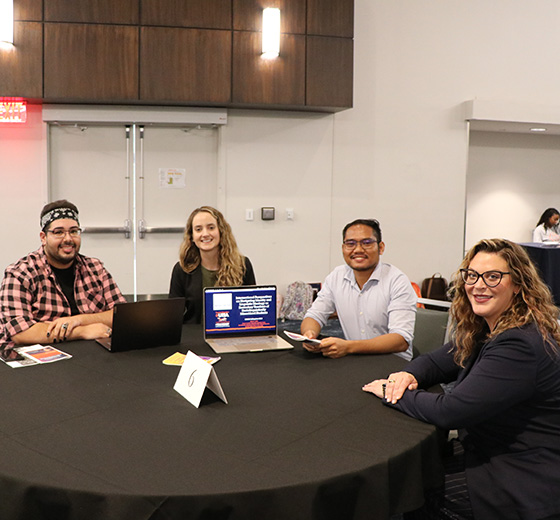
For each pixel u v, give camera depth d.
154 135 5.67
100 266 3.09
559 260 5.85
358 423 1.76
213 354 2.50
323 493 1.41
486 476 1.73
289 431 1.69
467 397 1.71
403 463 1.57
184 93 5.19
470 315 1.96
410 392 1.87
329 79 5.45
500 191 7.86
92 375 2.18
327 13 5.40
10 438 1.61
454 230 6.54
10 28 4.79
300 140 5.96
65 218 2.79
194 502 1.32
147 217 5.74
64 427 1.69
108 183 5.64
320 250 6.14
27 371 2.21
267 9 5.16
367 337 2.98
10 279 2.74
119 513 1.31
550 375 1.68
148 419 1.76
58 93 4.99
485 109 6.35
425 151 6.38
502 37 6.53
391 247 6.39
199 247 3.16
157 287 5.84
